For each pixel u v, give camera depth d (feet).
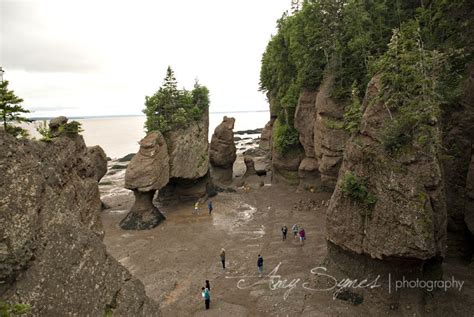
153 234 128.16
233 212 152.25
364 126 75.66
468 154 83.76
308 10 147.54
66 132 62.59
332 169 134.62
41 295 27.50
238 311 75.15
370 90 79.51
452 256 86.63
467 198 81.25
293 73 196.13
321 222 129.59
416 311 65.21
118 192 195.11
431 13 103.14
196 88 181.78
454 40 93.56
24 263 27.20
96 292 31.89
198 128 171.53
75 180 45.03
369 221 70.85
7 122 47.06
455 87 84.84
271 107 254.68
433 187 66.18
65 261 30.48
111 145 470.80
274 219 138.31
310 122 161.38
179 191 167.84
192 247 114.32
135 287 36.45
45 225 30.40
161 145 146.20
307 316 69.92
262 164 256.11
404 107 69.97
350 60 134.00
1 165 27.91
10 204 27.63
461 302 67.10
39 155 37.45
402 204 65.46
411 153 67.10
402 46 76.23
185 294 84.48
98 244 34.55
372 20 133.39
